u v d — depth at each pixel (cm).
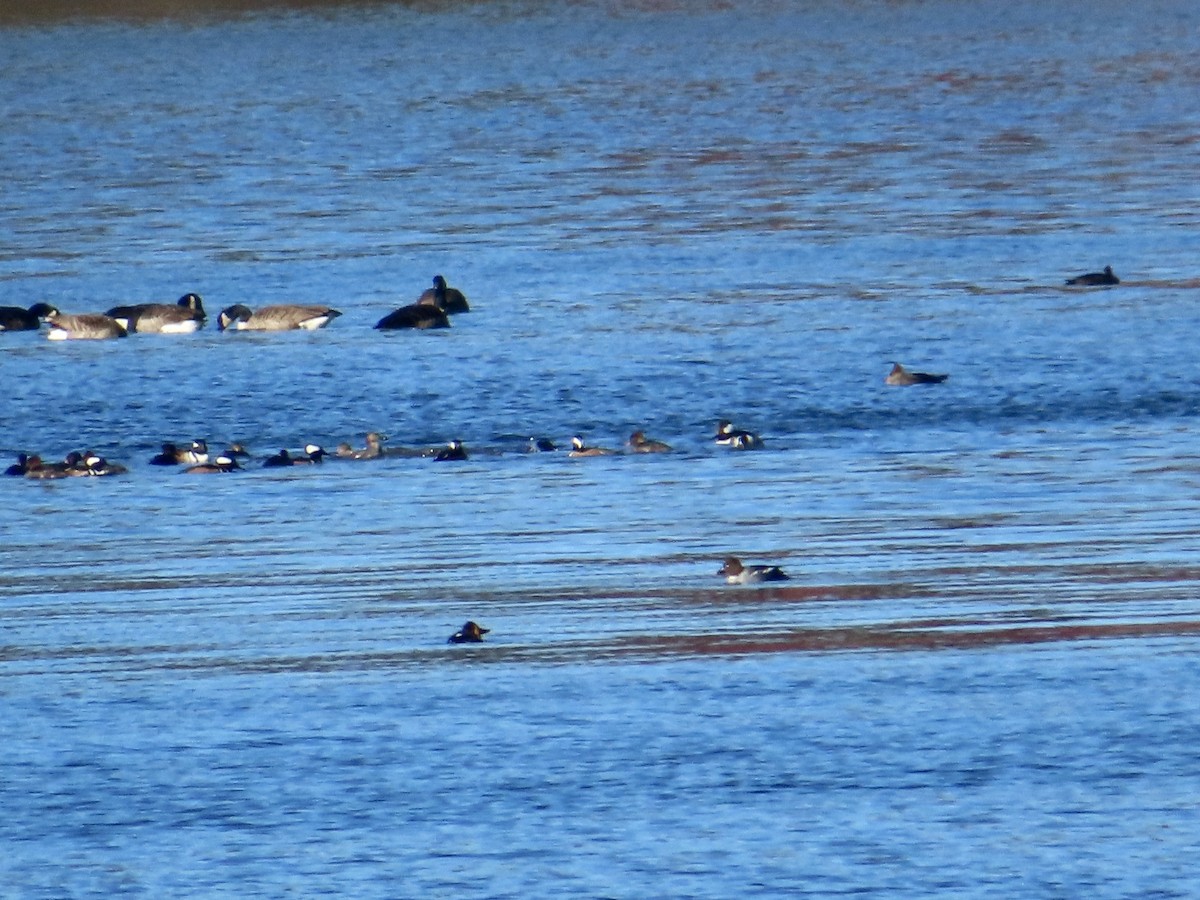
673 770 4125
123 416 7206
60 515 6028
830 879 3688
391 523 5862
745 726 4312
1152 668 4572
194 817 3984
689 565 5388
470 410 7162
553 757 4197
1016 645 4728
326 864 3794
